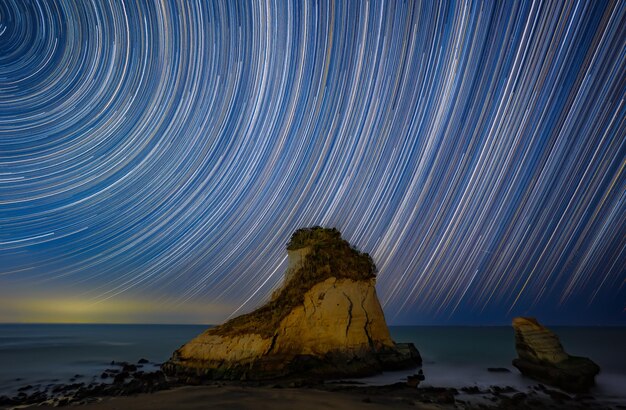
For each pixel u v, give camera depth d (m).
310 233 23.55
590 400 15.05
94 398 15.01
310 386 16.17
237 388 15.52
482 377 20.77
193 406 12.45
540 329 20.06
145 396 14.63
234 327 20.02
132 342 53.44
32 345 48.06
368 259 23.52
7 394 17.94
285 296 20.55
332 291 20.33
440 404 13.45
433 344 48.53
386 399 13.89
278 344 18.00
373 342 21.08
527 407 13.50
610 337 63.69
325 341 18.98
